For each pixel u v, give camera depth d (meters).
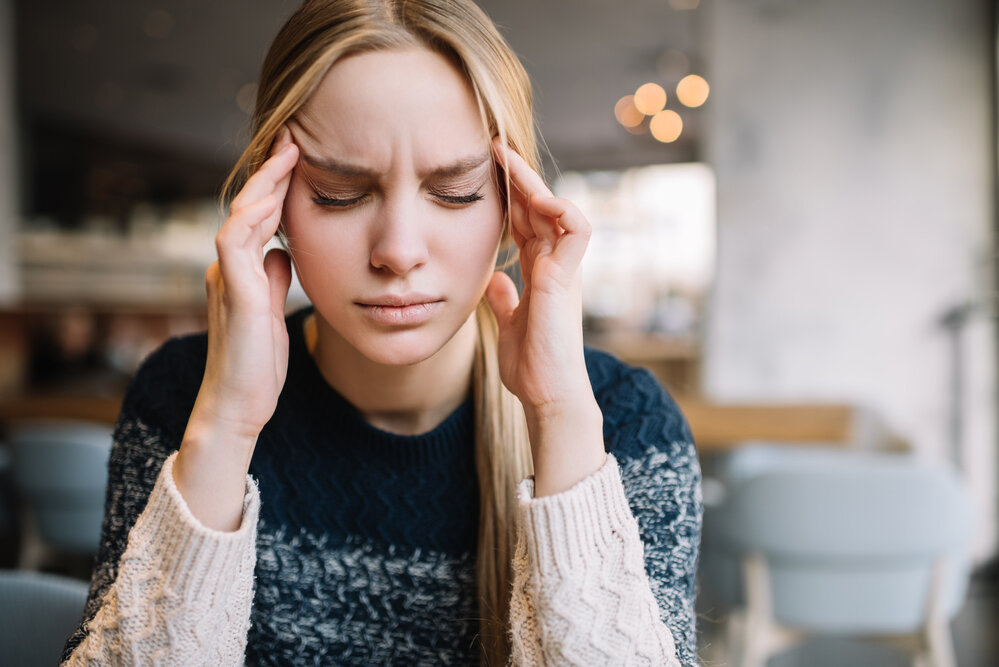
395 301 0.63
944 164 3.43
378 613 0.78
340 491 0.78
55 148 7.99
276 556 0.78
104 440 2.37
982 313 3.39
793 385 3.54
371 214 0.63
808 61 3.51
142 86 7.21
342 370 0.75
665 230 8.17
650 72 6.63
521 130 0.68
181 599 0.63
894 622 1.84
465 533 0.78
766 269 3.55
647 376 0.82
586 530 0.65
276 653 0.78
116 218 8.30
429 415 0.78
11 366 3.85
